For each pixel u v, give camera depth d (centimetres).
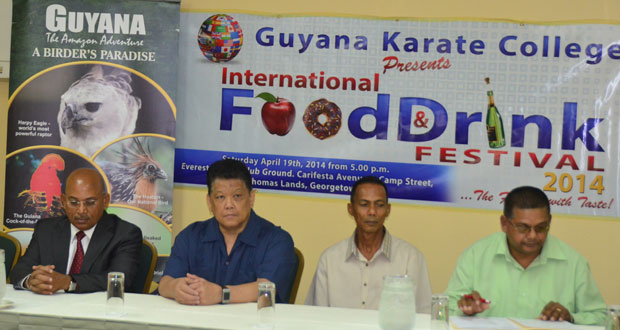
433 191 437
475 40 432
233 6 449
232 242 295
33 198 421
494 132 432
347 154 442
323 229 445
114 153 425
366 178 324
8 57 451
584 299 277
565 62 428
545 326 236
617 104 425
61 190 422
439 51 434
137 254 323
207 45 450
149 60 425
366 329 225
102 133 424
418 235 439
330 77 442
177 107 452
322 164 444
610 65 425
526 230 266
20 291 275
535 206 266
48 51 424
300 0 444
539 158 430
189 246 296
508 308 281
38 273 270
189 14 451
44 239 324
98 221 325
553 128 429
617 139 425
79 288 275
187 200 452
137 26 425
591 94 427
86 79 425
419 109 437
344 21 441
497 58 431
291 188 447
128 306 251
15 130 423
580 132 427
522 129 430
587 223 427
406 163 438
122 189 423
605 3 426
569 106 428
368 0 439
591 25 426
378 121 439
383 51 438
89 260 315
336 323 233
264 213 449
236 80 449
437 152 436
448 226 436
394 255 325
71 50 425
